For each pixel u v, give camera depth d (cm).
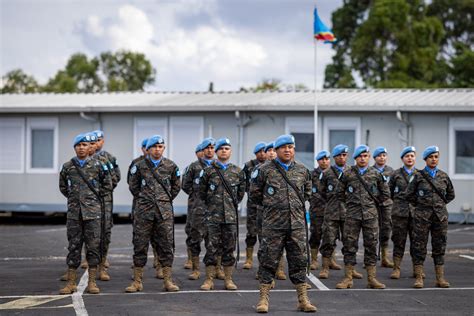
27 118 2431
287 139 953
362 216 1127
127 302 1005
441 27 4419
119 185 2380
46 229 2095
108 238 1250
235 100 2392
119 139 2383
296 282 950
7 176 2441
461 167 2189
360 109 2197
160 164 1096
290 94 2523
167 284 1095
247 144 2309
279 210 940
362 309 962
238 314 927
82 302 1004
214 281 1197
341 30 4756
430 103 2181
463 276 1250
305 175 965
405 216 1234
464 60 4216
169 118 2353
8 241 1772
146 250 1094
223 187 1123
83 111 2358
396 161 2228
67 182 1088
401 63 4119
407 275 1270
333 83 4712
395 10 4175
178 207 2298
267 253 941
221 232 1123
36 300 1020
